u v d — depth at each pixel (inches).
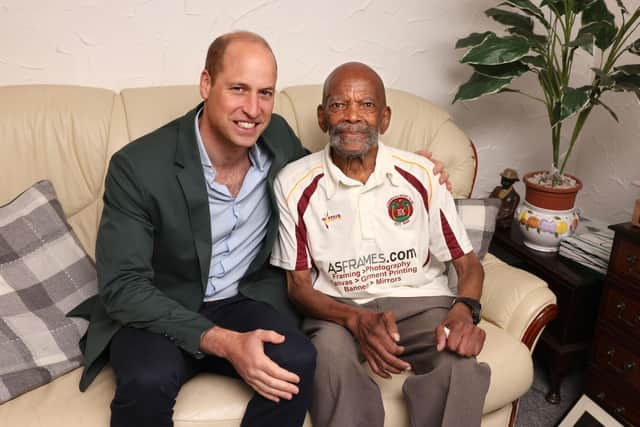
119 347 49.1
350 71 55.4
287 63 78.3
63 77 70.1
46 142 61.2
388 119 59.2
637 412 64.5
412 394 50.7
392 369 48.9
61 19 67.6
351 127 54.4
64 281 57.0
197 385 50.2
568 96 64.9
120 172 50.6
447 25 82.9
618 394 66.6
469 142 72.6
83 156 62.1
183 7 71.2
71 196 62.2
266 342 48.1
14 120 60.3
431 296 57.5
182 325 47.6
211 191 53.1
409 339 54.9
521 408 71.7
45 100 62.1
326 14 77.4
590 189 92.2
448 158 70.7
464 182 71.2
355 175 57.2
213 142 53.4
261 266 57.8
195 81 74.9
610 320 65.9
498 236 79.9
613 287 64.8
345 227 56.1
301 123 69.6
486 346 55.7
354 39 79.9
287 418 47.3
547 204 73.4
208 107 51.8
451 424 48.7
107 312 50.4
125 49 71.0
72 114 62.2
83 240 62.4
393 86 84.4
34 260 56.3
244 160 55.9
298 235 56.7
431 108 73.4
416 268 57.7
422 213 57.6
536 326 58.1
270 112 52.5
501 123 91.4
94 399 48.5
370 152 56.8
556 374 71.9
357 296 57.0
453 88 86.7
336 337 51.8
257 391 45.6
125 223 49.8
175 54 73.0
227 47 49.8
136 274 49.2
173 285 55.1
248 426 47.0
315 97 71.0
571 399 74.0
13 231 56.2
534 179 76.9
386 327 49.1
